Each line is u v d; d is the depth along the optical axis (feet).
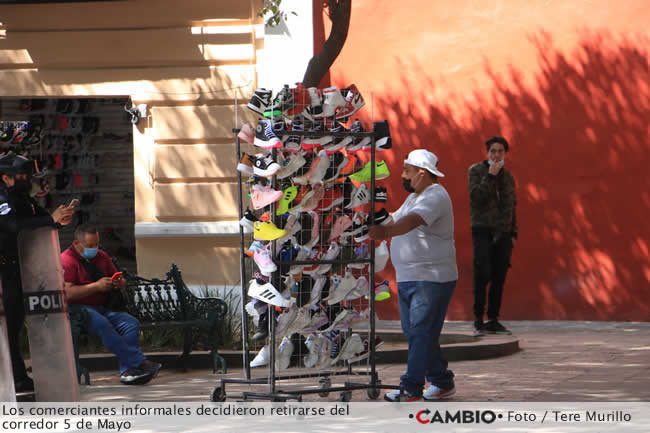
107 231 73.41
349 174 35.76
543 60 64.39
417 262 34.96
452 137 66.08
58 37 62.28
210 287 61.62
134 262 73.82
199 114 61.82
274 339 33.60
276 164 32.17
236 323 54.19
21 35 62.49
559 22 64.08
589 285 63.67
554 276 64.39
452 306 66.39
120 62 62.28
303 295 34.32
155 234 62.03
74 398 35.35
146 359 42.60
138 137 62.59
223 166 61.77
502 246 56.70
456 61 66.03
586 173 63.57
